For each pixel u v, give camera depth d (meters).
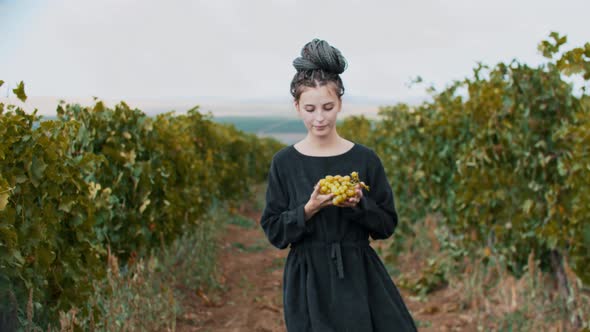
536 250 4.71
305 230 2.43
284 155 2.61
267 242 9.46
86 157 3.61
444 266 6.11
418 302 5.76
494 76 4.92
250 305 5.82
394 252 7.25
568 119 4.45
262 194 17.86
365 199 2.46
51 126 3.12
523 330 4.16
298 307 2.46
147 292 4.35
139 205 5.09
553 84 4.49
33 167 3.00
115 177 4.96
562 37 4.12
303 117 2.48
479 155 5.03
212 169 9.26
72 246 3.43
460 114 5.98
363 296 2.42
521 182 4.77
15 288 2.87
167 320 4.42
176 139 6.29
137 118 5.37
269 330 5.03
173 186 6.14
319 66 2.44
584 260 3.92
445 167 6.39
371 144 10.09
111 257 3.95
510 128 4.76
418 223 7.38
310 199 2.38
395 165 7.68
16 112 3.05
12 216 2.72
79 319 3.44
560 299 4.44
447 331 4.72
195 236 7.05
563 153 4.43
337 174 2.54
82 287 3.41
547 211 4.57
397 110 8.08
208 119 9.60
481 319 4.55
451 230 6.51
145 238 5.08
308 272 2.46
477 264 5.35
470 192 5.18
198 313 5.38
